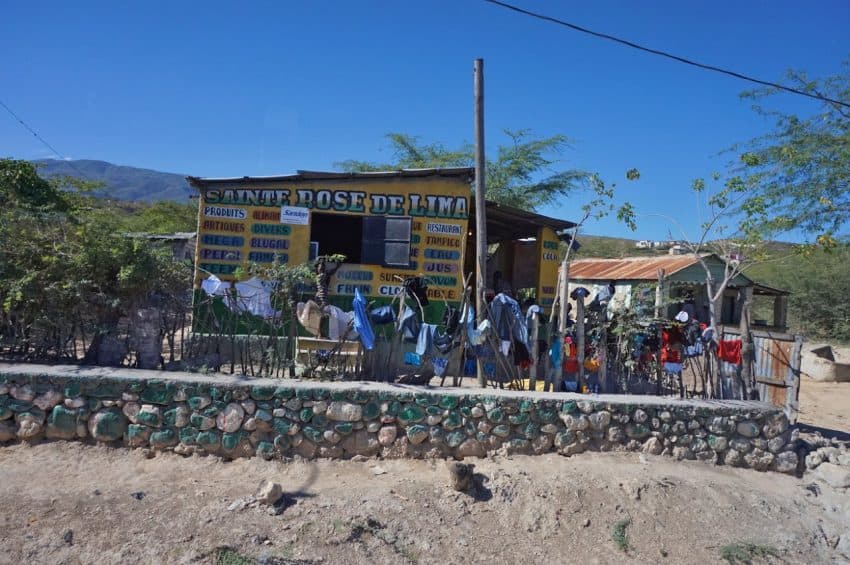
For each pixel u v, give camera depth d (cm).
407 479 611
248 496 552
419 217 1035
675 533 593
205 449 616
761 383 792
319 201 1016
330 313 742
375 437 643
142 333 667
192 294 794
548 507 591
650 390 796
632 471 661
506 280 1453
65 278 641
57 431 604
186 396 615
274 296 711
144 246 668
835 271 2417
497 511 583
